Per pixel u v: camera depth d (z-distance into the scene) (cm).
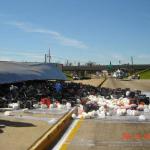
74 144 1301
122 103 2602
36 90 3134
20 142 1213
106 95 3538
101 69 19112
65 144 1302
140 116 1950
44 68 4209
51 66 4531
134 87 6041
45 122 1703
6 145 1166
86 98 3081
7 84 3200
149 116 2092
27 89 3078
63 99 3002
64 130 1616
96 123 1817
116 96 3328
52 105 2502
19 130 1456
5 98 2628
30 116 1952
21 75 3356
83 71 18800
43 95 3108
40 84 3806
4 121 1714
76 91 3631
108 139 1390
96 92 3744
